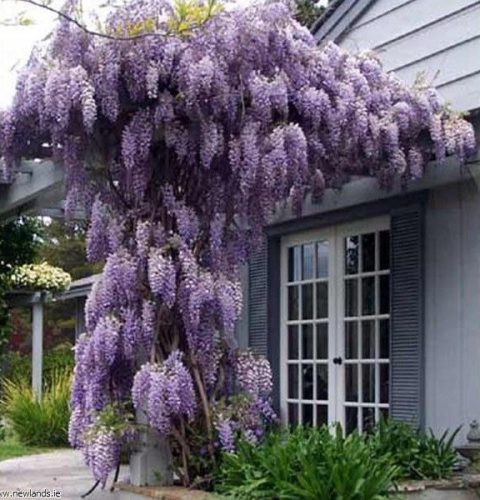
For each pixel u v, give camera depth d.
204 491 4.88
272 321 7.02
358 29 6.50
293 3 5.04
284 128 4.88
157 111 4.86
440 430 5.52
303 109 4.94
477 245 5.38
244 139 4.86
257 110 4.87
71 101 4.72
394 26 6.19
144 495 4.98
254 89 4.83
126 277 5.00
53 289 11.59
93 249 5.19
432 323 5.64
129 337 4.99
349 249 6.47
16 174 6.03
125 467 7.00
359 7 6.47
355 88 5.08
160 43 4.77
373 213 6.15
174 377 4.85
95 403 5.11
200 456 5.05
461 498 4.91
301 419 6.77
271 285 7.06
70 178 5.08
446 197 5.61
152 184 5.13
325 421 6.53
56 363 14.53
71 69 4.74
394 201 5.95
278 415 6.89
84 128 4.92
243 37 4.83
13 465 8.15
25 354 16.50
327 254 6.66
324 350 6.62
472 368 5.35
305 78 4.98
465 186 5.48
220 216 5.12
